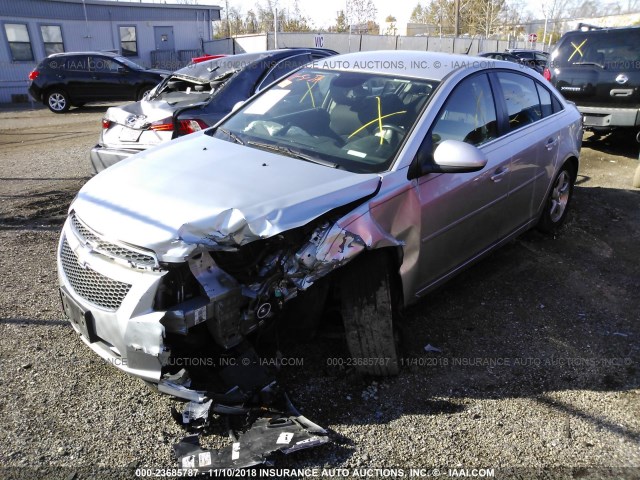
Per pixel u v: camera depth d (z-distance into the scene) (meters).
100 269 2.68
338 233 2.81
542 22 51.16
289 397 3.03
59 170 8.05
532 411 3.04
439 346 3.62
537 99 4.94
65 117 15.32
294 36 30.94
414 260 3.33
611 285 4.57
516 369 3.40
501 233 4.39
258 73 6.54
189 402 2.68
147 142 5.87
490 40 40.34
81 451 2.64
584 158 8.92
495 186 4.03
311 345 3.51
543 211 5.19
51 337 3.55
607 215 6.25
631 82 8.31
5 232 5.37
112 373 3.21
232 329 2.67
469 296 4.30
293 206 2.72
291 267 2.75
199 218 2.58
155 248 2.51
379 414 2.96
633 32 8.37
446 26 51.22
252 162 3.26
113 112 6.11
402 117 3.53
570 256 5.11
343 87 3.96
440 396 3.12
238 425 2.74
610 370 3.43
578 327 3.91
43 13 24.38
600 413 3.04
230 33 53.56
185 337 2.65
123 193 2.94
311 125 3.71
